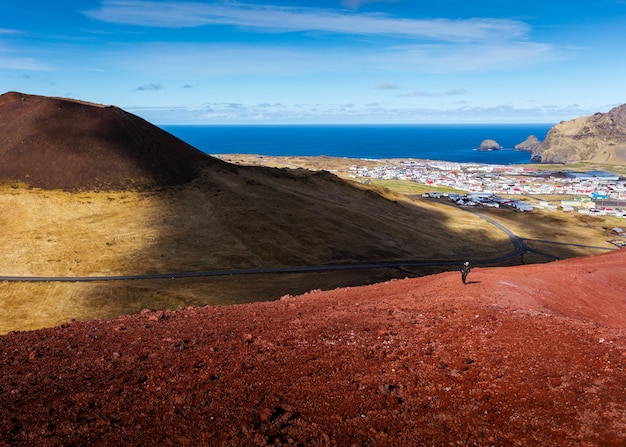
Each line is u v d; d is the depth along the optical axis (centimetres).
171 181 13462
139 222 10838
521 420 1104
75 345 1780
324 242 11250
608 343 1520
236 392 1307
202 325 2036
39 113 13912
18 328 6294
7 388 1375
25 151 12438
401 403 1220
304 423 1141
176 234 10544
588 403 1138
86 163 12694
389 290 2800
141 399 1280
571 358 1411
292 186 15725
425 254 11675
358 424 1131
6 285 7656
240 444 1055
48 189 11512
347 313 2130
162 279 8338
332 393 1286
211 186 13738
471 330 1727
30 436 1098
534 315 1897
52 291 7525
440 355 1519
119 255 9175
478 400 1211
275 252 10281
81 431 1121
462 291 2453
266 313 2267
